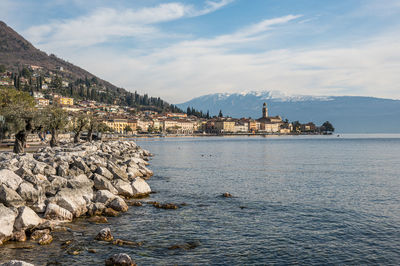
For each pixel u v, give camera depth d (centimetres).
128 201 2814
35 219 1956
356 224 2267
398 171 5234
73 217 2253
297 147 13575
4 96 8619
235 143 17700
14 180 2239
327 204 2844
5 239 1769
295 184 3900
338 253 1769
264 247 1841
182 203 2806
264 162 6762
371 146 14788
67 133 13375
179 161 6944
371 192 3397
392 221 2338
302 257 1714
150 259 1655
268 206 2758
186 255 1716
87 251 1714
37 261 1579
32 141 9512
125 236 1969
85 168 3331
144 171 4438
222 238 1970
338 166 5991
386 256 1736
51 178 2630
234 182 4038
